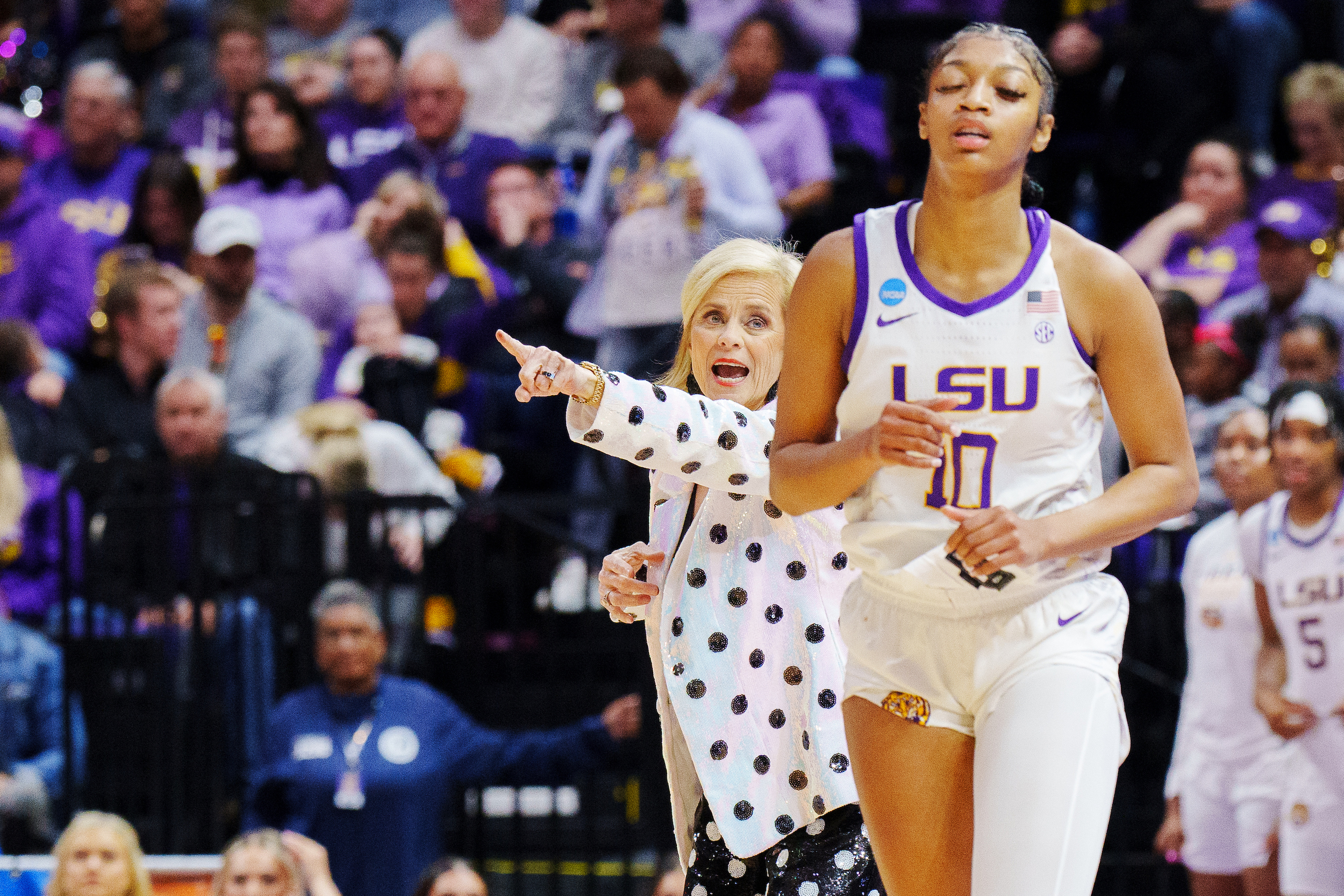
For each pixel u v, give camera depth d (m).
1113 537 8.40
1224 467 20.69
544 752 20.20
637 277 26.12
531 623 24.22
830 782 9.79
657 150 26.64
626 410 9.49
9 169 28.45
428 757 19.91
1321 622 19.20
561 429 26.77
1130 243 28.48
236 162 29.11
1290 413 19.22
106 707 21.84
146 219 28.73
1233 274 27.56
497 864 22.86
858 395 8.71
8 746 20.97
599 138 31.14
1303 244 25.56
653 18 31.38
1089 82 34.91
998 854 8.20
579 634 23.97
